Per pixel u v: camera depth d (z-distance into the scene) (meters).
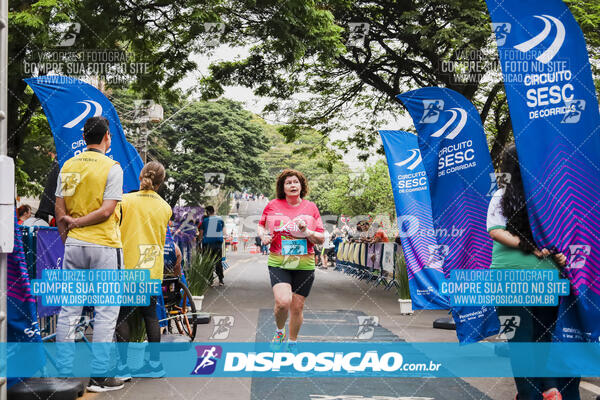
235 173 38.00
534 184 4.21
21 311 4.16
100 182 4.90
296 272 6.11
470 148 6.69
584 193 4.23
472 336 6.39
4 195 3.51
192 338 6.91
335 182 28.83
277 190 6.19
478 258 6.54
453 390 4.91
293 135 20.45
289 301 5.93
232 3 13.73
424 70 17.02
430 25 14.82
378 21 16.31
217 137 37.69
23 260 4.15
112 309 4.96
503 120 18.31
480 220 6.59
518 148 4.32
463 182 6.66
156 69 14.72
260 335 7.68
